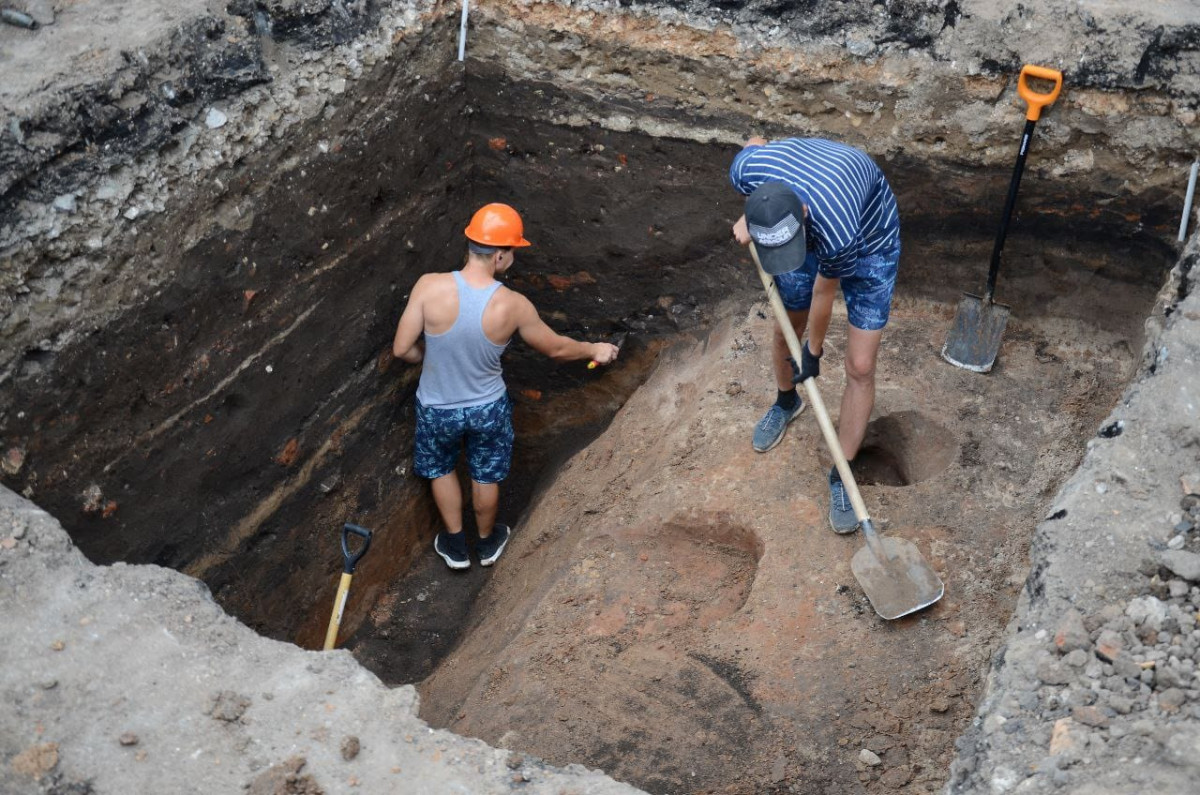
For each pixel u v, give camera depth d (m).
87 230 3.70
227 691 2.72
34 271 3.58
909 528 4.16
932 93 4.55
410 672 5.45
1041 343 4.90
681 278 5.56
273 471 4.79
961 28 4.41
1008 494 4.28
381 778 2.57
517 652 4.18
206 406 4.32
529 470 6.43
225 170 4.11
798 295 4.05
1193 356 3.33
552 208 5.53
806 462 4.51
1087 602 2.84
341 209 4.70
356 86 4.57
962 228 4.87
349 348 5.02
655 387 5.55
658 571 4.41
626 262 5.59
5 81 3.60
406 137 4.95
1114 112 4.34
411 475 5.76
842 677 3.75
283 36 4.32
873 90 4.64
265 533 4.84
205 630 2.88
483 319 4.90
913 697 3.65
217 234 4.13
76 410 3.79
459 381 5.14
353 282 4.92
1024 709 2.65
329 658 2.84
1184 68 4.18
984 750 2.58
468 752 2.66
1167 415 3.20
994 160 4.61
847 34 4.57
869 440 4.75
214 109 4.09
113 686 2.71
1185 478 3.05
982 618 3.85
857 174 3.50
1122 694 2.62
